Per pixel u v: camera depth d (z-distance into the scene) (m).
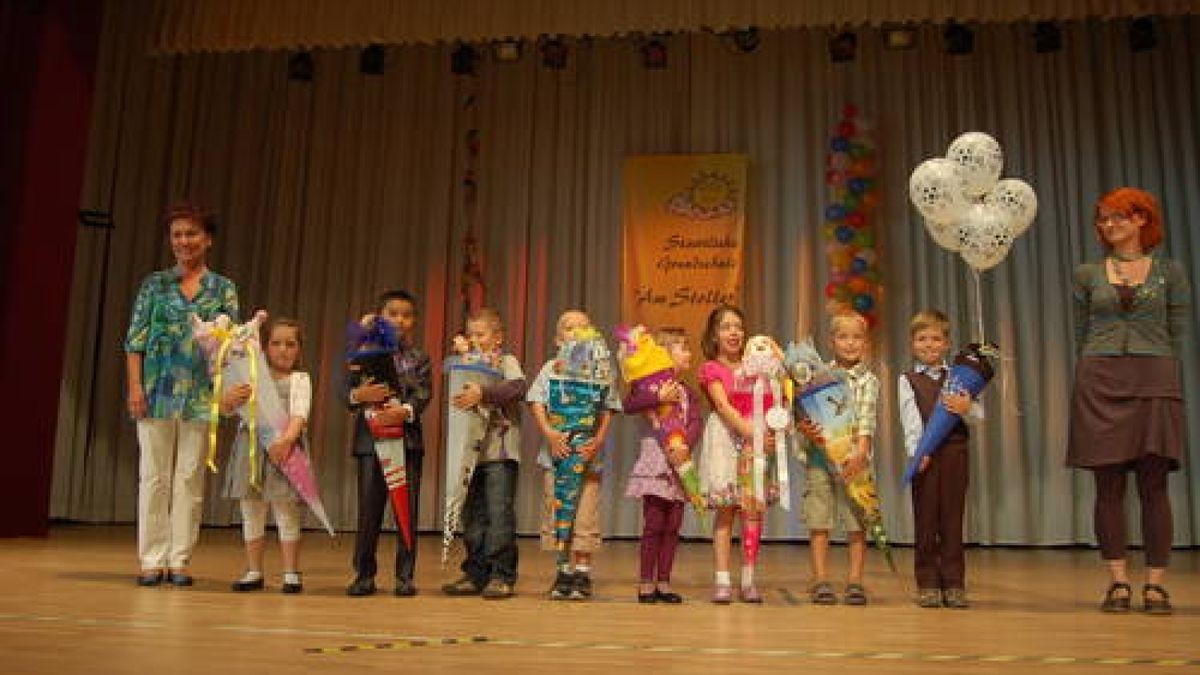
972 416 3.46
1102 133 7.54
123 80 8.23
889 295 7.45
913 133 7.65
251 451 3.38
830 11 6.43
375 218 8.17
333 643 2.19
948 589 3.32
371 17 6.88
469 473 3.42
